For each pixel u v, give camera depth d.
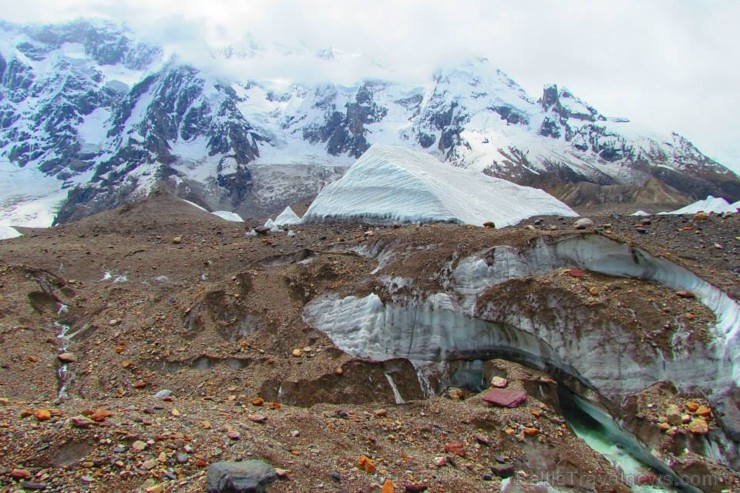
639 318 16.41
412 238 22.73
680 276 17.80
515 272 19.41
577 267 19.38
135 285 25.30
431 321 18.92
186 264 27.97
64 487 9.71
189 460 10.66
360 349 18.44
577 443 14.20
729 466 13.41
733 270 19.62
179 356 18.56
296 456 11.51
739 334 15.11
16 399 15.86
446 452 13.45
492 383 16.59
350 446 12.71
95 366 18.64
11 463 10.10
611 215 33.72
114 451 10.65
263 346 18.95
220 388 16.89
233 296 20.94
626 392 15.52
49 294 23.48
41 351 19.47
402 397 17.33
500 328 18.41
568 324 17.03
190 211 46.09
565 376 16.95
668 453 13.70
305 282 21.66
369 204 34.91
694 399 14.73
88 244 33.88
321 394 16.58
